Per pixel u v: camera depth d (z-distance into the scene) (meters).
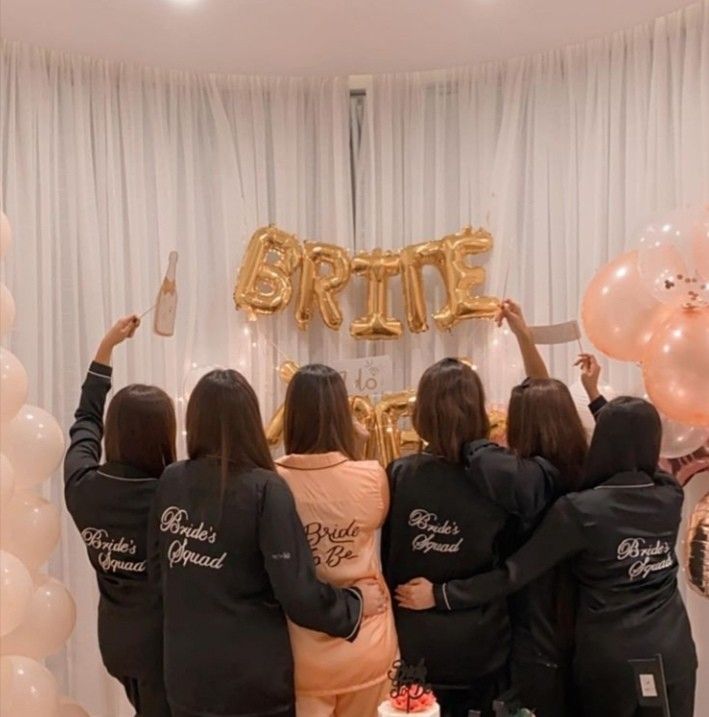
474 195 3.77
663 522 2.34
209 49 3.53
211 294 3.82
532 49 3.59
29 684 2.42
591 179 3.53
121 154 3.66
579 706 2.41
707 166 3.21
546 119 3.62
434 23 3.33
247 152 3.84
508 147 3.68
